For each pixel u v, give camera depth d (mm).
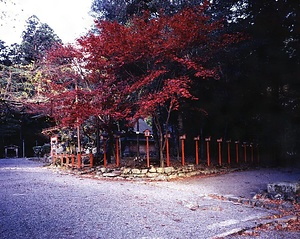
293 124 14680
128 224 4414
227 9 13008
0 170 13094
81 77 11836
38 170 13070
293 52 13750
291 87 14398
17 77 14430
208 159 11773
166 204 5719
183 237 3891
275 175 10586
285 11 12516
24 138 31953
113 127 11984
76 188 7438
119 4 15422
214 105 14781
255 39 12859
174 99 9711
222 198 6344
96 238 3809
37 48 22062
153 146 19297
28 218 4637
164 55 9359
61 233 3969
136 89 10039
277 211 5254
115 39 8938
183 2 12305
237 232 4082
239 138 15891
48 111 14086
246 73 14117
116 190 7148
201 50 10805
